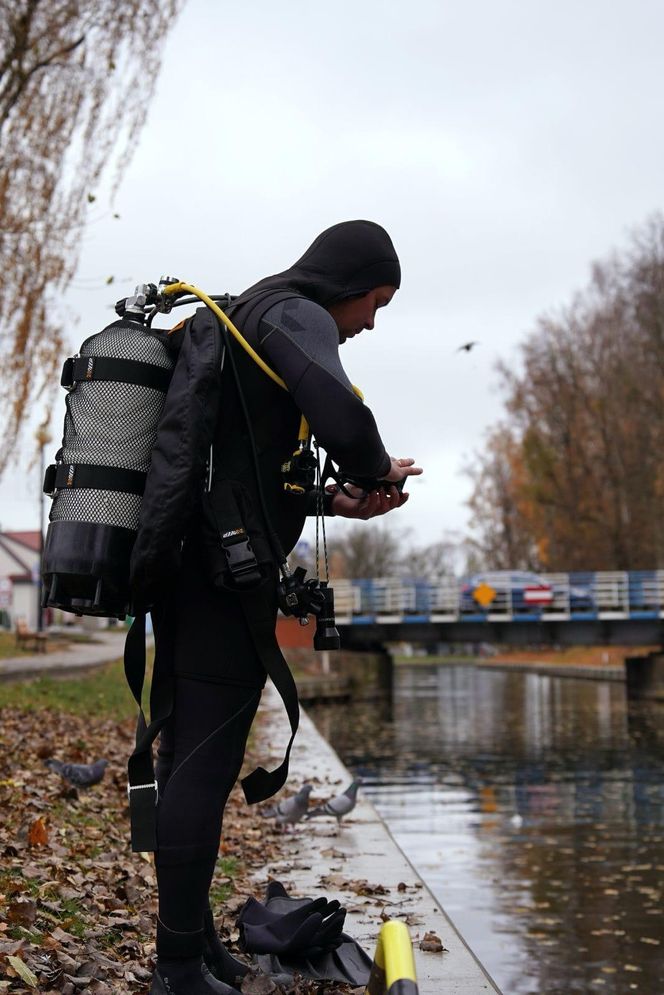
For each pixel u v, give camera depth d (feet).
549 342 185.68
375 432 8.96
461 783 61.21
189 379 8.90
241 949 11.46
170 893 9.16
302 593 9.33
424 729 97.66
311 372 8.91
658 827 45.50
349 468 9.11
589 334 182.29
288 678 9.24
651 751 77.97
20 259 57.16
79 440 9.19
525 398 188.03
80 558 8.92
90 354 9.34
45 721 41.57
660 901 31.83
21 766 26.89
